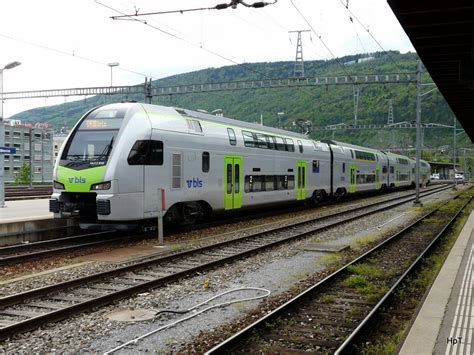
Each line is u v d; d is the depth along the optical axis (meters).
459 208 28.50
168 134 15.40
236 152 19.11
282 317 7.61
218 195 17.92
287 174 23.77
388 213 25.02
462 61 10.30
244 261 12.16
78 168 14.23
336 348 6.46
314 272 11.05
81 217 14.86
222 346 6.11
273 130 23.34
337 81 30.33
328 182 29.48
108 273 10.10
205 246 13.48
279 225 19.47
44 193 33.59
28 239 14.69
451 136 102.25
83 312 7.77
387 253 13.52
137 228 15.76
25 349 6.27
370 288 9.34
